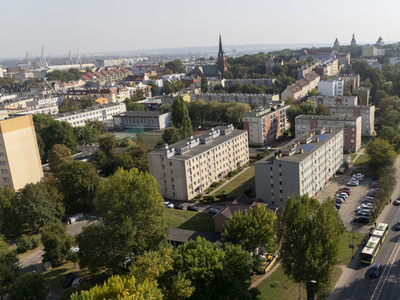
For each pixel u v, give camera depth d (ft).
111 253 272.51
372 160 485.15
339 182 474.90
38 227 377.71
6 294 265.34
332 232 234.99
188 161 449.06
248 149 615.98
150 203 280.72
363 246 318.04
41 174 504.43
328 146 463.01
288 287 271.69
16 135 468.34
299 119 639.76
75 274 300.81
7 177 470.39
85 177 437.17
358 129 602.85
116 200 275.18
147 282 196.54
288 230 248.32
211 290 227.40
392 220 360.89
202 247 247.70
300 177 384.47
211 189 483.10
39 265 325.21
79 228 393.50
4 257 277.64
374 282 270.05
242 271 237.45
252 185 481.05
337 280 276.41
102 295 185.68
